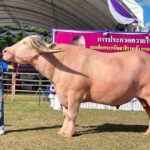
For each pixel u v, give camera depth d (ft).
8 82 67.46
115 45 50.47
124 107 51.93
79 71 30.53
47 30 99.66
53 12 78.59
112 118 42.75
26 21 90.17
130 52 32.22
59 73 30.63
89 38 50.49
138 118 43.27
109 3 53.88
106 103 31.48
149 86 31.32
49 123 37.24
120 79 30.81
